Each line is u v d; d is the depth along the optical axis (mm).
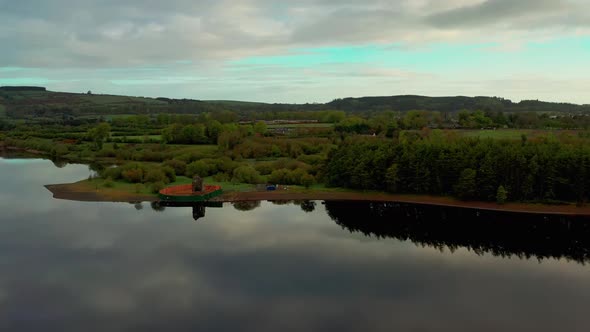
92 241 88062
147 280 69375
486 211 110938
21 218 104562
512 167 114250
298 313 59281
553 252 83125
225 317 58250
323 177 144625
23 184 147000
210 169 160125
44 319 57531
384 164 130625
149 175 144375
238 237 91875
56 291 65438
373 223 104000
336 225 101938
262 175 153375
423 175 123875
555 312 59562
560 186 112625
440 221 104875
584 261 78375
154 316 58375
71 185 141750
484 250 84750
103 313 59125
